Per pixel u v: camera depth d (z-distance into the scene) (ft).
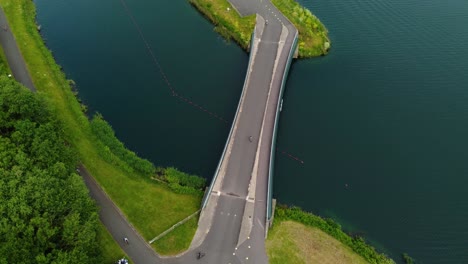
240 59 422.00
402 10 493.77
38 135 274.77
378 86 405.18
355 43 449.48
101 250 264.52
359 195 324.19
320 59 430.20
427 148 355.56
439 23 473.67
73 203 248.11
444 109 385.50
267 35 422.82
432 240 300.20
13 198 232.32
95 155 322.34
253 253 273.95
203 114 370.32
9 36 413.39
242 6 461.37
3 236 222.89
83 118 347.56
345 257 281.33
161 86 391.24
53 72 386.11
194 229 282.56
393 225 307.58
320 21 473.67
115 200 296.71
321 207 315.58
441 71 419.74
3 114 278.46
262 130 337.11
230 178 306.96
